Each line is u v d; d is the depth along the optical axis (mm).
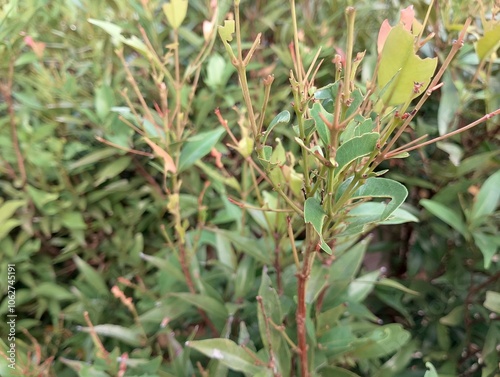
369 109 196
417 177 406
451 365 372
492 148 367
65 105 409
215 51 443
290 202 188
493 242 319
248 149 240
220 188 374
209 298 301
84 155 433
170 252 393
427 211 394
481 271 395
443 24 365
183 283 341
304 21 458
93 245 438
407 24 171
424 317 427
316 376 267
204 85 463
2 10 361
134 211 431
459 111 360
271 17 456
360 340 276
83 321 391
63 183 409
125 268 441
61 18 444
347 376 271
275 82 452
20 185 399
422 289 407
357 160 174
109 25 260
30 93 411
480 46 283
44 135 391
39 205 390
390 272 484
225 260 343
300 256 309
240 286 326
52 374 349
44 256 433
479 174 381
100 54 428
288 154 252
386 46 149
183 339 353
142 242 416
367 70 369
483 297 386
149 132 308
